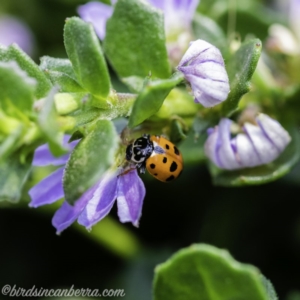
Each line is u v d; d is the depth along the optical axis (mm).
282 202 107
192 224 109
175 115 83
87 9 98
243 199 107
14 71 68
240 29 108
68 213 73
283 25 106
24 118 69
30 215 109
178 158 80
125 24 83
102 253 110
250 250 106
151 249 109
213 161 86
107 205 74
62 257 110
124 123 86
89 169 68
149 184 109
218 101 75
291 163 87
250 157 85
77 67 74
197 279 75
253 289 73
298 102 92
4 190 69
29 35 119
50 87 74
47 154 79
